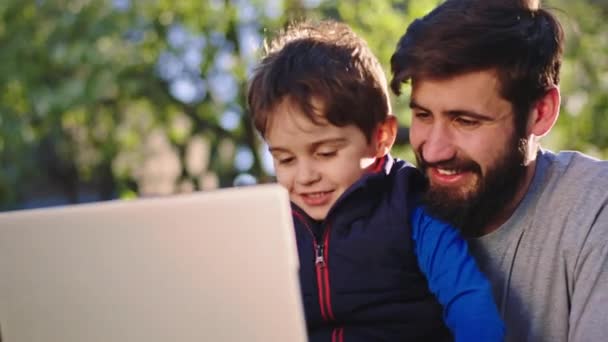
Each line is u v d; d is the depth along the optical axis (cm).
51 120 541
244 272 110
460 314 150
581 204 160
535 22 156
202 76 529
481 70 149
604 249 156
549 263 161
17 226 113
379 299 163
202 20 515
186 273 111
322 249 165
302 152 161
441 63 149
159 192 618
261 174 537
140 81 521
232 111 529
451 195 156
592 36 513
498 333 147
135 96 542
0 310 116
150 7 521
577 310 156
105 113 569
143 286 112
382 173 166
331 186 162
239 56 516
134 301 113
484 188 154
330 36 174
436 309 164
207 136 557
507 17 152
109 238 112
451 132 154
